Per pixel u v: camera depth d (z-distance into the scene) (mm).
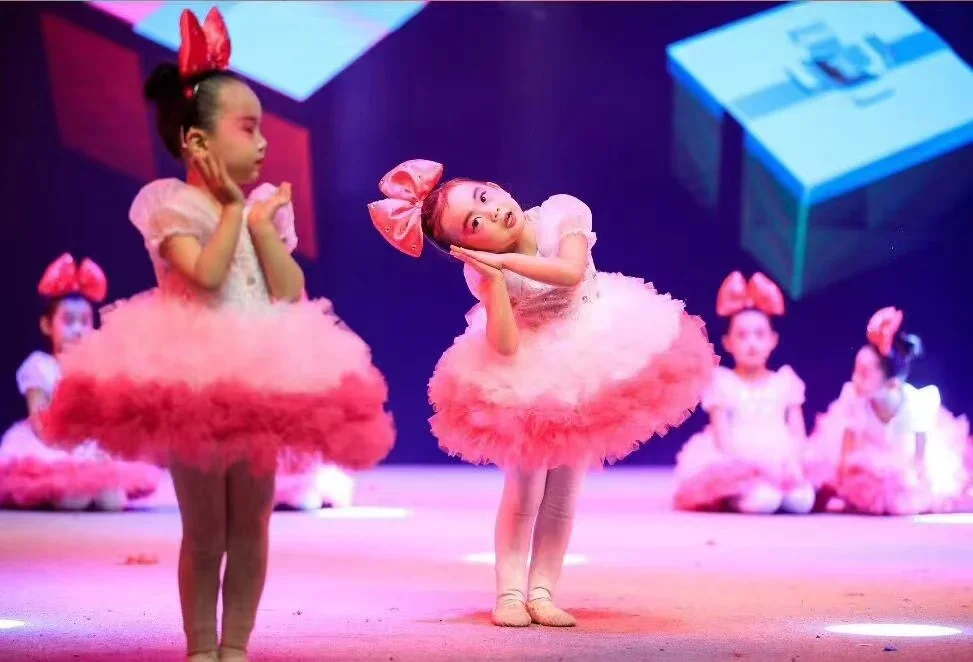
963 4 17359
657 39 18266
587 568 8102
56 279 12656
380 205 6223
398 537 10023
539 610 5957
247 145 4922
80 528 10523
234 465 4742
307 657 5105
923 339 17734
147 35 17547
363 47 18250
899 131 17562
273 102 18125
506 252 6090
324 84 18219
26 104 17672
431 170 6242
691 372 5941
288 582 7453
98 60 17625
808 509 12461
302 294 4992
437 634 5676
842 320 18016
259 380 4523
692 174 18328
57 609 6387
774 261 18109
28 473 12258
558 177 18641
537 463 5691
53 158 17828
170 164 17875
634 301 6113
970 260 17594
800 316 18125
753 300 13422
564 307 5961
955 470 13180
